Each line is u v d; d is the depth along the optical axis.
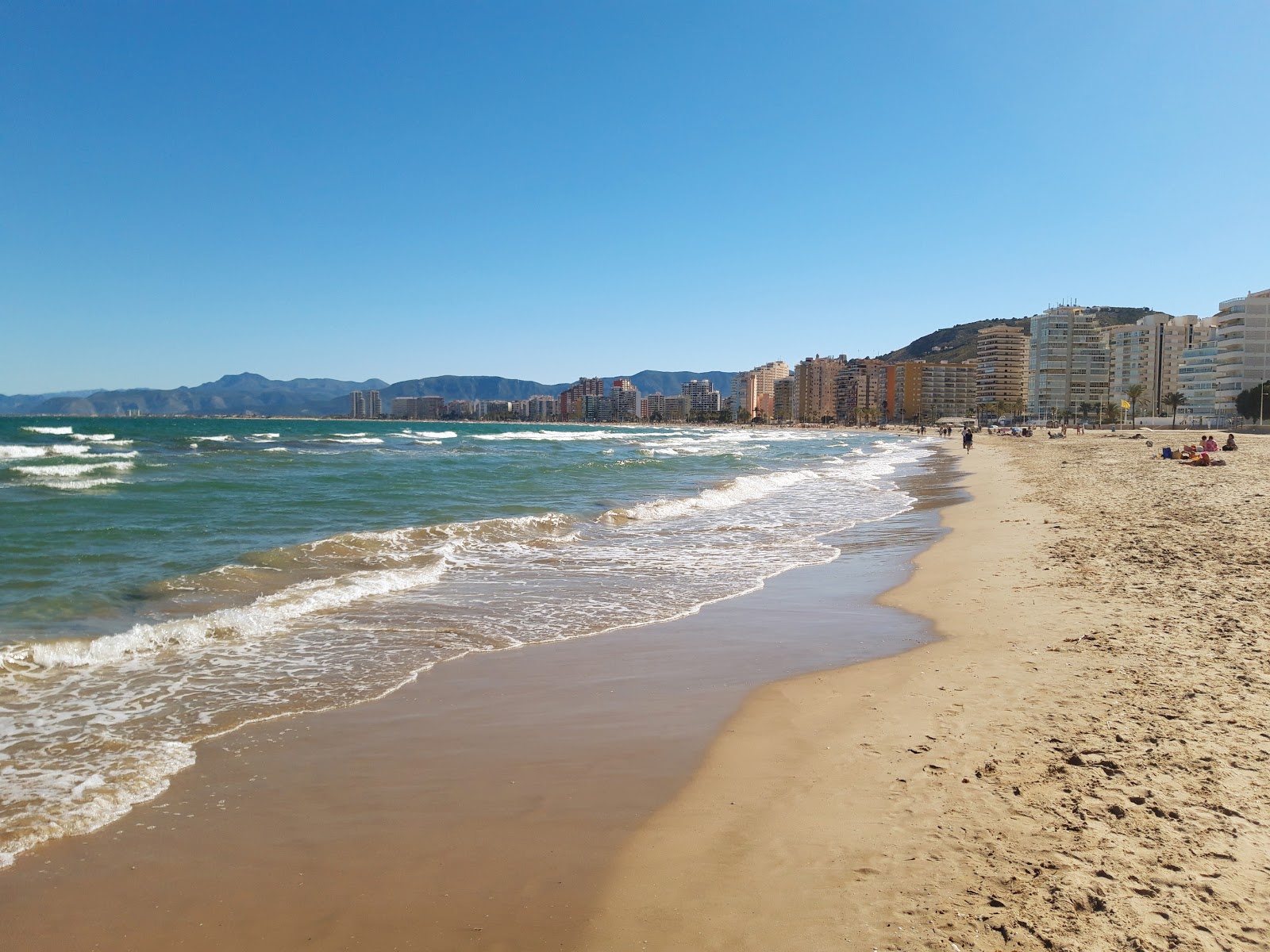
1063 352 180.75
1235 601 9.70
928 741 5.93
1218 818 4.52
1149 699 6.50
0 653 7.96
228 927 3.84
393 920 3.88
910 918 3.73
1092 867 4.08
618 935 3.72
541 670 8.09
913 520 20.75
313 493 25.06
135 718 6.65
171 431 97.00
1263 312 122.81
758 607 10.94
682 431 188.75
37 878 4.26
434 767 5.75
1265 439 77.00
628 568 13.83
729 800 5.12
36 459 39.56
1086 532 16.30
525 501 24.12
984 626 9.45
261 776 5.58
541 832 4.76
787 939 3.62
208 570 12.69
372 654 8.59
